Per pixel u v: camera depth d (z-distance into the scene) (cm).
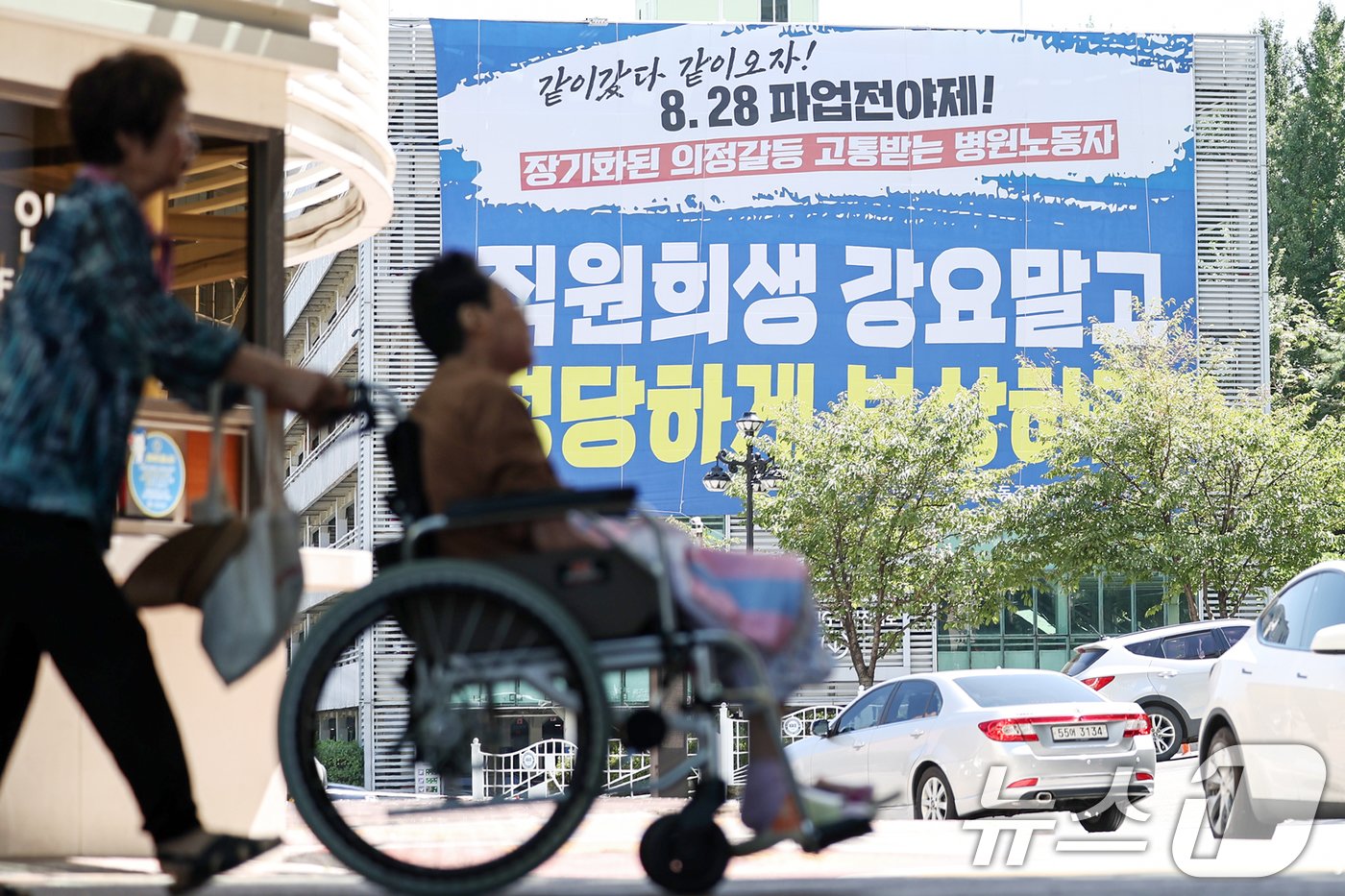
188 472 1093
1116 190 6894
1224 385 6900
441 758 594
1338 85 10512
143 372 585
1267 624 1475
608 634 604
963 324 6762
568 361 6631
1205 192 6969
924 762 2169
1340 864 1023
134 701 579
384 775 5594
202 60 1113
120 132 588
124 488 1057
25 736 1041
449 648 588
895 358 6725
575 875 862
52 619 569
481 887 582
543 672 586
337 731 6400
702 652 605
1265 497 5106
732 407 6650
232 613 631
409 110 6700
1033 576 5294
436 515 622
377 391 636
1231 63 7000
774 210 6744
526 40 6744
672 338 6675
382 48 1457
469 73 6694
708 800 630
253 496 1123
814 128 6781
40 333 559
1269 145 10700
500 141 6688
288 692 582
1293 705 1352
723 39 6800
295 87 1259
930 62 6850
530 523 620
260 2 1109
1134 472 5266
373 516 6306
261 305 1145
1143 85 6931
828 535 5256
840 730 2398
